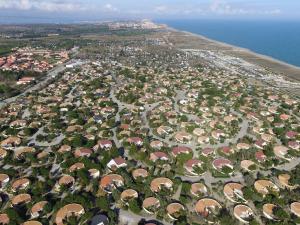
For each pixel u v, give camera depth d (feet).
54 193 317.01
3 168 361.30
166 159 383.45
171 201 309.01
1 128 457.68
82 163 362.12
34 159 370.53
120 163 364.79
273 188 329.93
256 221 281.13
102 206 290.76
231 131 469.57
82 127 467.93
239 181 349.00
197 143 435.12
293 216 293.02
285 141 442.50
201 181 345.10
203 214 288.51
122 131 452.76
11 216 275.18
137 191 319.68
